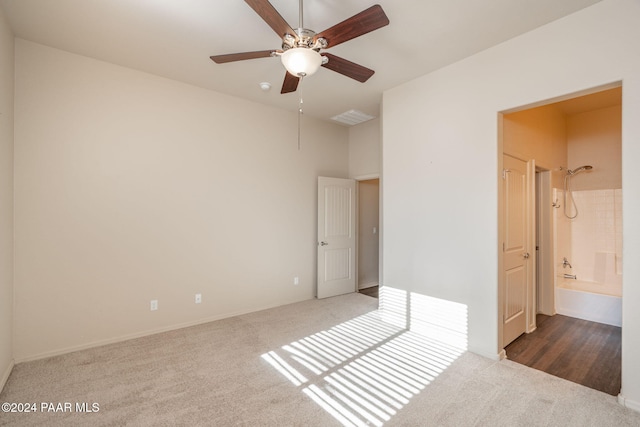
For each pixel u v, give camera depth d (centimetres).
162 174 342
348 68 230
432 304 323
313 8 227
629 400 207
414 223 341
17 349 265
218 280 382
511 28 251
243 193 405
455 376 248
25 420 194
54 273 282
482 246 283
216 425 191
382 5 222
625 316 208
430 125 326
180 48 284
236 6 226
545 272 409
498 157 275
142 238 328
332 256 494
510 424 192
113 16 238
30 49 272
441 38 264
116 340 312
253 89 374
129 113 321
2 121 232
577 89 230
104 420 194
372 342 314
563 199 436
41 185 276
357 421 195
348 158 535
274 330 346
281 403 213
